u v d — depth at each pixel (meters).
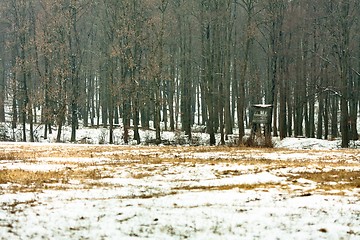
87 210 9.86
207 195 12.09
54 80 44.62
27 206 10.41
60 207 10.22
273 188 13.76
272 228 8.39
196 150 28.50
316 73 42.94
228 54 44.81
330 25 36.69
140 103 40.44
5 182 14.69
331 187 13.95
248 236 7.87
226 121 43.66
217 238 7.76
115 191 12.98
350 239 7.73
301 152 27.27
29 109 42.34
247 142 33.75
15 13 42.47
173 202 10.95
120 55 39.47
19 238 7.68
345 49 35.31
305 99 41.53
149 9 40.53
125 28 38.41
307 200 11.32
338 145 36.19
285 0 42.66
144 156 24.20
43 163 20.61
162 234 7.99
